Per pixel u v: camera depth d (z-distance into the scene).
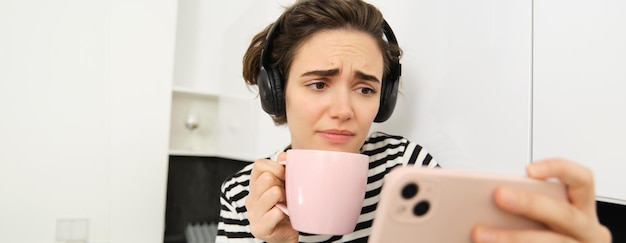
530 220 0.32
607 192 0.47
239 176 0.89
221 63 1.57
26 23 1.23
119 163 1.34
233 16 1.44
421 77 0.74
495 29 0.60
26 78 1.23
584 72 0.49
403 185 0.29
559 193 0.33
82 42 1.30
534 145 0.54
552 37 0.52
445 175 0.29
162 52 1.40
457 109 0.66
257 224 0.54
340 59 0.58
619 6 0.45
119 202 1.33
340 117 0.58
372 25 0.61
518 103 0.56
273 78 0.67
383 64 0.66
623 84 0.45
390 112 0.70
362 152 0.78
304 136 0.63
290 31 0.64
